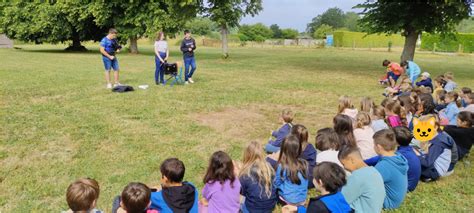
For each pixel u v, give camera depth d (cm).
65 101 861
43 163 511
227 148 603
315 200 315
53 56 2270
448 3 1328
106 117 740
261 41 6059
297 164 385
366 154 483
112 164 517
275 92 1089
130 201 288
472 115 544
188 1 1914
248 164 376
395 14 1571
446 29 1521
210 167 354
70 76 1259
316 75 1540
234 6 2200
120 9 2739
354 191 348
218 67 1769
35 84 1059
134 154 557
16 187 438
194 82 1221
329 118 816
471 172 521
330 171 312
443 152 484
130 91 1011
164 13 2608
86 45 4459
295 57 2622
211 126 721
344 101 637
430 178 481
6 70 1359
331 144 450
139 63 1895
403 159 402
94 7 2658
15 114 727
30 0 3019
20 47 3769
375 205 343
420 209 410
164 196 329
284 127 565
